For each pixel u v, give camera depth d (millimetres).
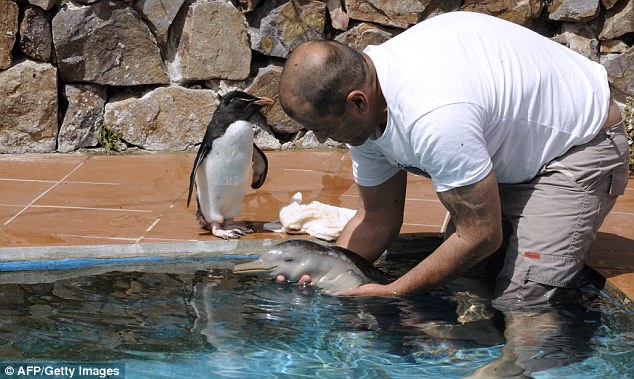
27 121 7004
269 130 7414
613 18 7258
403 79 3561
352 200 5988
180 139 7266
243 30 7145
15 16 6797
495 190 3646
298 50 3539
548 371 3463
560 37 7371
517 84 3814
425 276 3977
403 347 3670
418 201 5895
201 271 4723
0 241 5047
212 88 7293
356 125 3639
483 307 4094
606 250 4875
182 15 7098
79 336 3793
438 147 3516
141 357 3566
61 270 4762
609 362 3553
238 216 5629
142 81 7148
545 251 4098
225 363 3520
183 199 5957
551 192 4098
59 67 7000
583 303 4199
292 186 6285
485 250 3789
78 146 7164
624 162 4195
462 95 3553
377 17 7254
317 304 4117
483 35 3812
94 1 6902
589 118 4027
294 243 4434
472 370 3465
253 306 4113
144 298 4277
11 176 6379
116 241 5090
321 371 3449
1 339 3746
